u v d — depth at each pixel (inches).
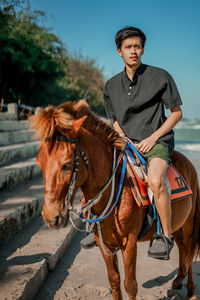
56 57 944.3
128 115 106.3
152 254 91.4
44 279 129.8
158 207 94.1
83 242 109.1
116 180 92.5
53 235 161.6
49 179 71.9
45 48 833.5
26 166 242.8
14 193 200.8
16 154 289.0
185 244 125.8
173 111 103.7
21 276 115.2
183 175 117.9
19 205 171.2
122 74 108.8
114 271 98.7
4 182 207.2
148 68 104.4
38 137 76.0
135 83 104.5
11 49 567.8
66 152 73.0
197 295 126.6
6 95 622.5
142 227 99.8
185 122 3110.2
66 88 997.2
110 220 91.1
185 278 141.8
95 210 92.2
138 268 149.3
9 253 136.8
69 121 74.2
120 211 90.7
